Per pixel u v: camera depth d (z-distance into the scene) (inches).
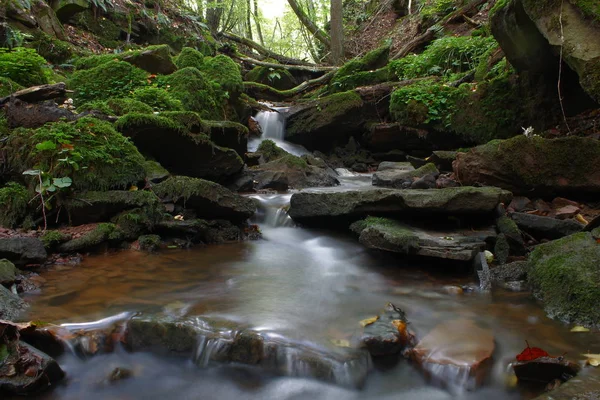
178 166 271.9
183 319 122.5
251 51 823.1
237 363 111.9
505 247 176.1
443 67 496.7
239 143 321.7
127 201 200.4
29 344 114.4
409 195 191.2
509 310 138.9
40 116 227.5
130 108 270.1
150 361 117.4
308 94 613.3
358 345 113.0
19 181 208.2
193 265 178.1
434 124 410.9
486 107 383.2
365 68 567.5
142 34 588.1
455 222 195.5
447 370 105.0
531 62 310.8
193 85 362.3
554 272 143.8
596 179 206.7
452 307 141.2
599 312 125.1
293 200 230.4
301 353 108.1
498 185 223.3
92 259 181.8
